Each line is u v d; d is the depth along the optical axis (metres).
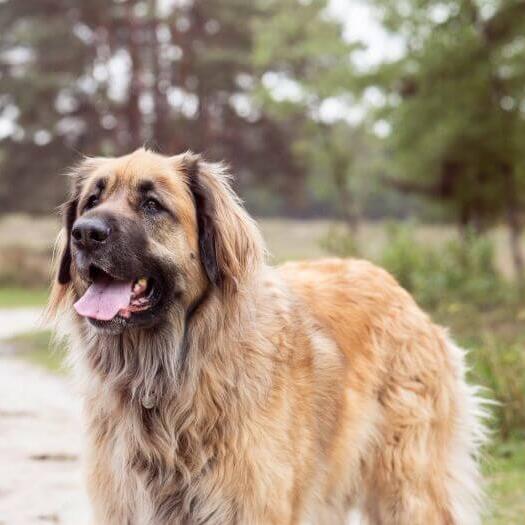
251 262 1.89
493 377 3.27
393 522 2.06
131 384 1.85
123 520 1.87
